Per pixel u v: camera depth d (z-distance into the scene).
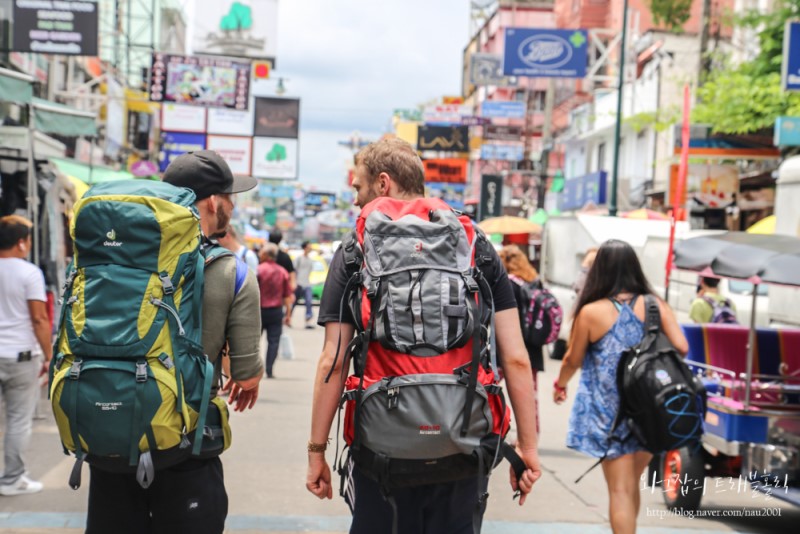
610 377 4.93
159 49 40.66
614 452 4.88
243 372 3.23
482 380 3.01
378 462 2.92
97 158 27.67
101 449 2.88
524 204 44.31
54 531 5.39
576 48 30.02
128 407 2.85
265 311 12.55
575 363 5.11
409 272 2.97
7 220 6.05
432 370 2.94
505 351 3.23
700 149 18.61
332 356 3.10
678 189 12.30
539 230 19.53
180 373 2.94
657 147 29.23
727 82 18.73
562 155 46.03
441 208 3.20
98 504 3.19
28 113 10.15
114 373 2.87
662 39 29.75
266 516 5.91
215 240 3.41
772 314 10.10
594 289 5.07
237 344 3.22
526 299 8.00
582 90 43.50
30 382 6.16
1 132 10.30
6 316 6.02
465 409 2.91
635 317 4.97
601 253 5.11
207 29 39.50
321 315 3.14
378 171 3.40
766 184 20.05
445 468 2.97
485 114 40.38
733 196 18.58
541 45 29.91
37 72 22.09
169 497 3.14
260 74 40.00
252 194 100.56
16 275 6.00
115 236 2.95
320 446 3.18
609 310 4.98
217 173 3.46
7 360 5.98
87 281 2.95
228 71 32.41
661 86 28.83
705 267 6.15
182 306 3.00
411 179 3.41
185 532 3.14
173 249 2.99
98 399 2.85
